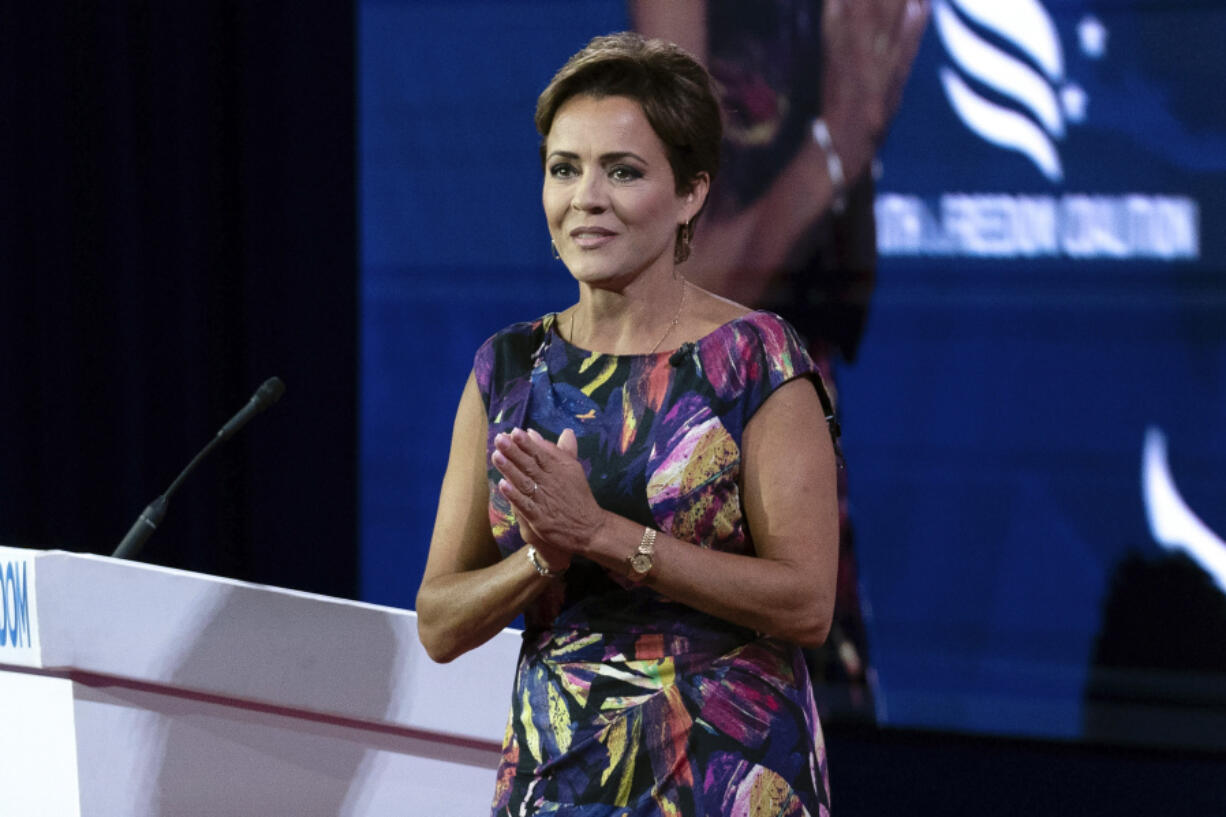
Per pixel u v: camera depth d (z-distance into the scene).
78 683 5.70
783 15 15.60
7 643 5.75
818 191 15.66
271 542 17.06
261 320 17.02
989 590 15.52
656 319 5.16
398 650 6.21
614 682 4.82
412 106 16.80
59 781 5.73
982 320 15.34
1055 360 15.17
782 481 4.88
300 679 6.05
